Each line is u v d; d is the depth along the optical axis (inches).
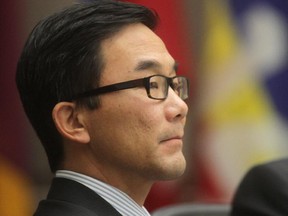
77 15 187.2
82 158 189.3
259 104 426.9
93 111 185.5
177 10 422.6
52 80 187.3
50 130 191.8
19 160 405.7
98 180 188.5
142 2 415.5
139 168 185.2
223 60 428.5
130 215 189.0
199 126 427.8
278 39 432.8
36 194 418.3
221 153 426.0
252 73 428.8
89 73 184.7
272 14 433.7
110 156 186.1
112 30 186.5
